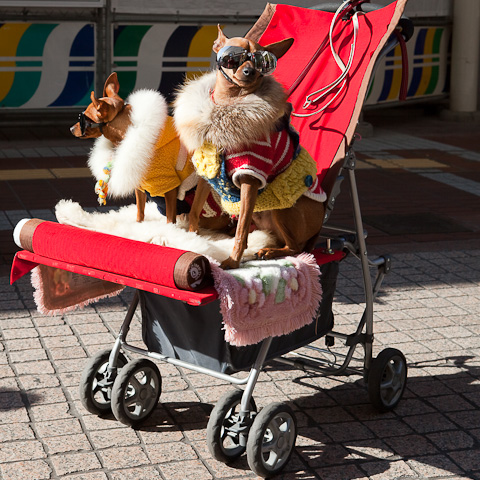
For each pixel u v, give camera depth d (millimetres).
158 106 4039
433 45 18062
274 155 3758
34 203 9805
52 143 14312
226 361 3945
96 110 4062
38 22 13883
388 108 19234
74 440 4297
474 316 6379
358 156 13852
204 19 14781
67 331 5812
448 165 13273
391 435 4461
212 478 3963
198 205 4105
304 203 3982
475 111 18422
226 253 3783
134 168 3955
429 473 4055
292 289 3777
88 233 3783
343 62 4570
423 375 5266
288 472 4043
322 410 4762
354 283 7148
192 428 4484
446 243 8578
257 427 3826
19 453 4141
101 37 14281
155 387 4527
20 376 5055
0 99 14125
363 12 4625
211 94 3768
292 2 14703
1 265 7328
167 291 3455
